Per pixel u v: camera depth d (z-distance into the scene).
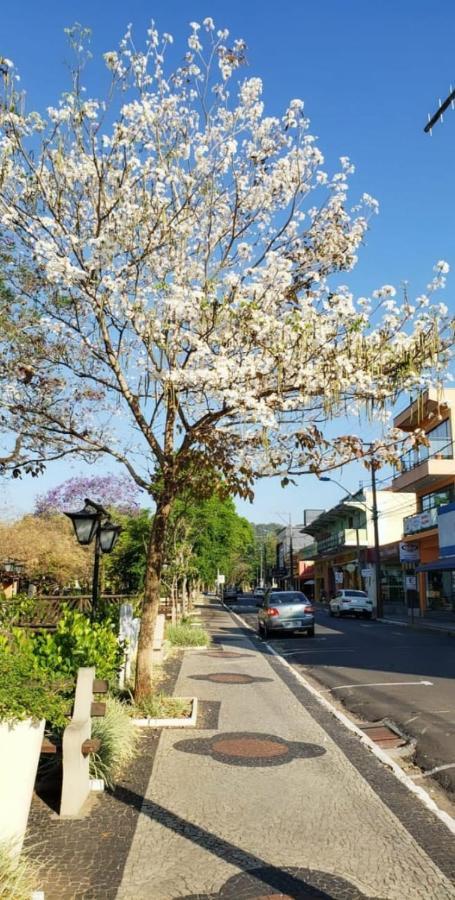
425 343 8.15
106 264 8.38
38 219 8.59
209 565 32.62
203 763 6.94
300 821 5.35
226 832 5.10
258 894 4.11
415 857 4.68
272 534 136.38
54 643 7.88
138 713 9.01
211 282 8.14
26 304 9.62
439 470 34.34
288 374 8.03
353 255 9.49
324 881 4.30
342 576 57.50
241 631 28.16
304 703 10.41
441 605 37.62
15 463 10.14
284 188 9.30
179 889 4.16
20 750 4.61
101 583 25.31
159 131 8.84
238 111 9.15
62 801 5.42
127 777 6.45
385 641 22.61
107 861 4.54
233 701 10.42
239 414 8.35
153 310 8.39
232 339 8.23
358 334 8.00
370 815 5.50
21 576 25.69
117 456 9.46
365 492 55.84
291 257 9.46
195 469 9.02
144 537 23.75
